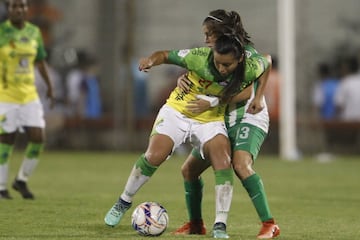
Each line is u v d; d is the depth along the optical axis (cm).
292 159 7144
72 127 7944
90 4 8338
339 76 7919
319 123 7750
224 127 2734
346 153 7762
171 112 2730
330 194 4412
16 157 7175
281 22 6962
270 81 7631
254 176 2688
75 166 6319
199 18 8775
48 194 4206
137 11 8756
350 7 8681
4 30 3819
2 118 3841
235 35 2616
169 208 3631
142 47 8725
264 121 2770
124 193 2812
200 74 2653
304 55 7950
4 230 2880
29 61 3862
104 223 3072
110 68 8200
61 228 2933
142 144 8050
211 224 3145
